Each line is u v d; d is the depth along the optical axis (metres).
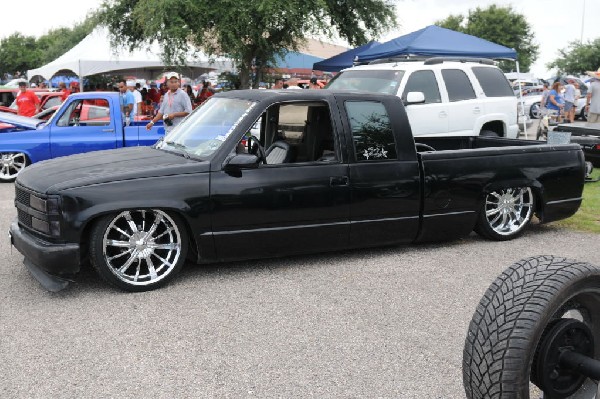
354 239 5.70
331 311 4.55
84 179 4.76
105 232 4.75
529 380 2.29
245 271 5.45
